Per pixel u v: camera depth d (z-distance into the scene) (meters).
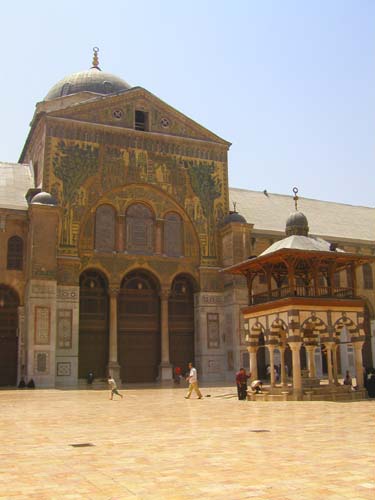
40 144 42.72
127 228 42.28
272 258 25.86
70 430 14.23
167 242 43.56
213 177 45.88
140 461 9.66
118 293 41.00
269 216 51.66
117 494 7.38
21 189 43.03
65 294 38.50
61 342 37.66
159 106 45.31
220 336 43.22
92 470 8.94
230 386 35.53
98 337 40.38
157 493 7.40
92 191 41.31
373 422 15.17
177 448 11.03
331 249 26.48
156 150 44.22
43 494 7.43
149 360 41.91
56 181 40.41
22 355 36.91
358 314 26.05
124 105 44.00
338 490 7.45
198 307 43.38
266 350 42.97
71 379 37.31
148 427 14.73
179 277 44.28
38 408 21.16
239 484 7.84
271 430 13.71
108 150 42.50
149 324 42.41
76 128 41.81
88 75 53.31
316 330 26.39
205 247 44.34
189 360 43.38
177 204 44.19
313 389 24.59
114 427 14.83
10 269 38.41
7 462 9.72
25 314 37.09
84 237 40.56
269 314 26.41
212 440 12.08
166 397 26.98
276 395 24.48
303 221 29.64
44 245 36.88
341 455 10.00
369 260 26.58
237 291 42.47
